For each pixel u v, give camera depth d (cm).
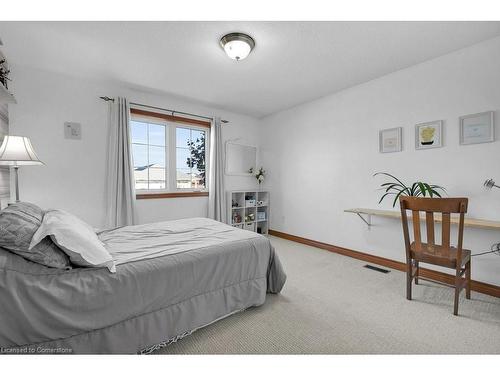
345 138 326
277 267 205
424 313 182
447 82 234
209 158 407
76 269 123
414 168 260
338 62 250
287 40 209
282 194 427
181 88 320
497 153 208
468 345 146
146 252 156
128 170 309
